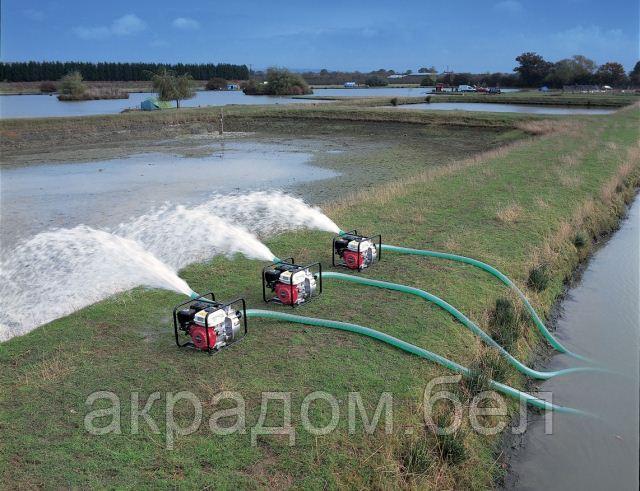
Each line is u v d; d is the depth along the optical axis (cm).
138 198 2206
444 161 3097
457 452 635
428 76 18638
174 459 578
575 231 1505
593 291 1241
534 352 952
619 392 838
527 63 15038
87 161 3338
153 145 4150
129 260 1291
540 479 657
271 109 5850
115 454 585
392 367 762
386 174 2695
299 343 819
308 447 603
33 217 1898
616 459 691
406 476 596
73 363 776
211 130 5122
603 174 2167
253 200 2069
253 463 577
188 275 1139
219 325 784
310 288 965
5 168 3078
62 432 622
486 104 7969
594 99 8081
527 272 1173
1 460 577
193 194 2267
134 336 855
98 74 17788
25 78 16975
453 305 973
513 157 2625
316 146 3972
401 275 1102
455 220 1517
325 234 1433
